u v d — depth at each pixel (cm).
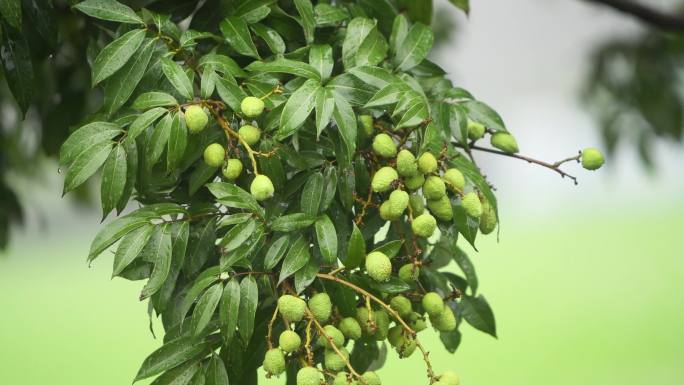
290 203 254
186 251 251
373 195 255
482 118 262
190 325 249
